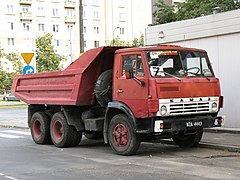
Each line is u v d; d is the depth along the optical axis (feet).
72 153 39.99
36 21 252.62
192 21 54.29
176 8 92.89
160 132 35.24
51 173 30.09
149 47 35.76
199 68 37.99
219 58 51.57
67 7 261.65
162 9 91.56
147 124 35.35
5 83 216.13
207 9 79.10
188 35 54.90
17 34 247.50
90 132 44.34
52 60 204.23
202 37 53.26
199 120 36.81
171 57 36.47
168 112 35.09
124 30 281.74
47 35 206.08
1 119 90.68
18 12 248.11
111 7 277.03
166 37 58.03
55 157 37.58
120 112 38.68
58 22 259.19
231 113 50.34
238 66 49.42
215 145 40.11
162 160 34.76
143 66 35.35
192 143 41.04
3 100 204.13
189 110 36.37
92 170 30.91
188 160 34.53
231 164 32.42
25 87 49.65
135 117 35.83
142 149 41.27
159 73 35.40
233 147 38.58
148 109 34.63
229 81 50.52
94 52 39.81
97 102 41.32
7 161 35.55
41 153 40.27
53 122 45.29
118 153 37.52
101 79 40.11
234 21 49.16
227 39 50.49
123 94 36.91
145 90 34.94
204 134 47.98
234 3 76.18
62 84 43.16
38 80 47.26
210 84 37.83
